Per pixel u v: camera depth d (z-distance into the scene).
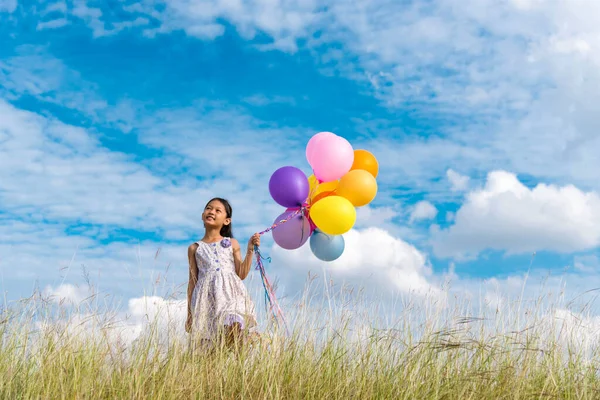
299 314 4.35
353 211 4.59
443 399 3.69
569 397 3.76
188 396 3.63
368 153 5.33
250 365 3.98
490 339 4.23
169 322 4.10
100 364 3.71
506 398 3.69
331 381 3.93
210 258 4.57
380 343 4.20
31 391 3.39
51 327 3.96
